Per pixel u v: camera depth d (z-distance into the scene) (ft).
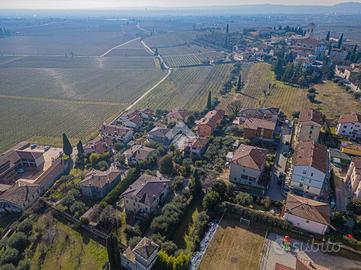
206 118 418.31
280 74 653.30
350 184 280.31
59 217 258.37
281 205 253.03
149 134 393.29
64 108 541.75
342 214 233.76
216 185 265.54
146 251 193.98
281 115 453.99
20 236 227.20
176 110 474.90
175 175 315.37
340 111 468.34
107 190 291.17
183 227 242.78
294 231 226.99
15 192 273.33
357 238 218.38
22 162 342.85
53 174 320.50
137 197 254.88
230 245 221.05
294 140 373.20
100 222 241.96
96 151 358.64
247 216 243.40
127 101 578.66
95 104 561.84
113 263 199.52
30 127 459.32
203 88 642.22
